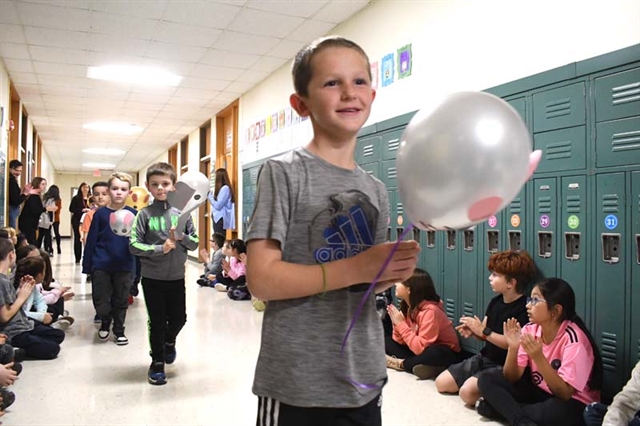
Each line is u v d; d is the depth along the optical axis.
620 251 2.09
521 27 2.61
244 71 5.85
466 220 0.82
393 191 3.53
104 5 4.00
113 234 3.52
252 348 3.34
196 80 6.21
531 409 1.98
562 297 2.01
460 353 2.90
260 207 0.86
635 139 2.04
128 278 3.52
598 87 2.19
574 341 1.97
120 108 7.79
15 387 2.57
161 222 2.76
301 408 0.86
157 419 2.19
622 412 1.68
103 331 3.59
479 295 2.82
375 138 3.76
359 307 0.85
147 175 2.86
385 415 2.21
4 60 5.36
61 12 4.12
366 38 4.05
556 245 2.37
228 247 5.68
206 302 5.10
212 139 8.43
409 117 3.39
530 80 2.52
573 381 1.91
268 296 0.82
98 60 5.39
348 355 0.87
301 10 4.13
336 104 0.85
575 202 2.28
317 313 0.87
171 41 4.82
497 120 0.79
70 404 2.35
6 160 5.69
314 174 0.89
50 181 15.61
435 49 3.25
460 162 0.76
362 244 0.91
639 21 2.05
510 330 2.13
